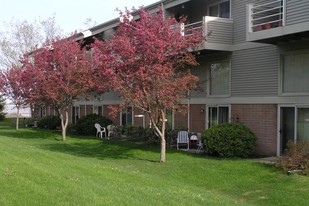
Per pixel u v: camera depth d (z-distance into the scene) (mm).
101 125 25500
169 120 20375
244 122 16031
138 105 13852
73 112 34406
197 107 18609
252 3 15680
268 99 15000
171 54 13695
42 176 8734
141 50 13242
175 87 13383
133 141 21109
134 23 13750
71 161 12656
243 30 16219
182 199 7672
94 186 8086
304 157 11719
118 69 13484
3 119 47438
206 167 12836
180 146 18078
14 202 6445
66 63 21734
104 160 14773
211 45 16266
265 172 11711
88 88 20844
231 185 10805
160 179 10797
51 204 6438
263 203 9180
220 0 17797
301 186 10156
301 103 13766
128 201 6953
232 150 14320
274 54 14805
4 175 8500
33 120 39688
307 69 13719
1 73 31203
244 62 16141
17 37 45000
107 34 27766
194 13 19406
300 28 12352
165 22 13828
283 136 14508
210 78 17969
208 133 14859
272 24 15016
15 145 17984
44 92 22078
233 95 16625
